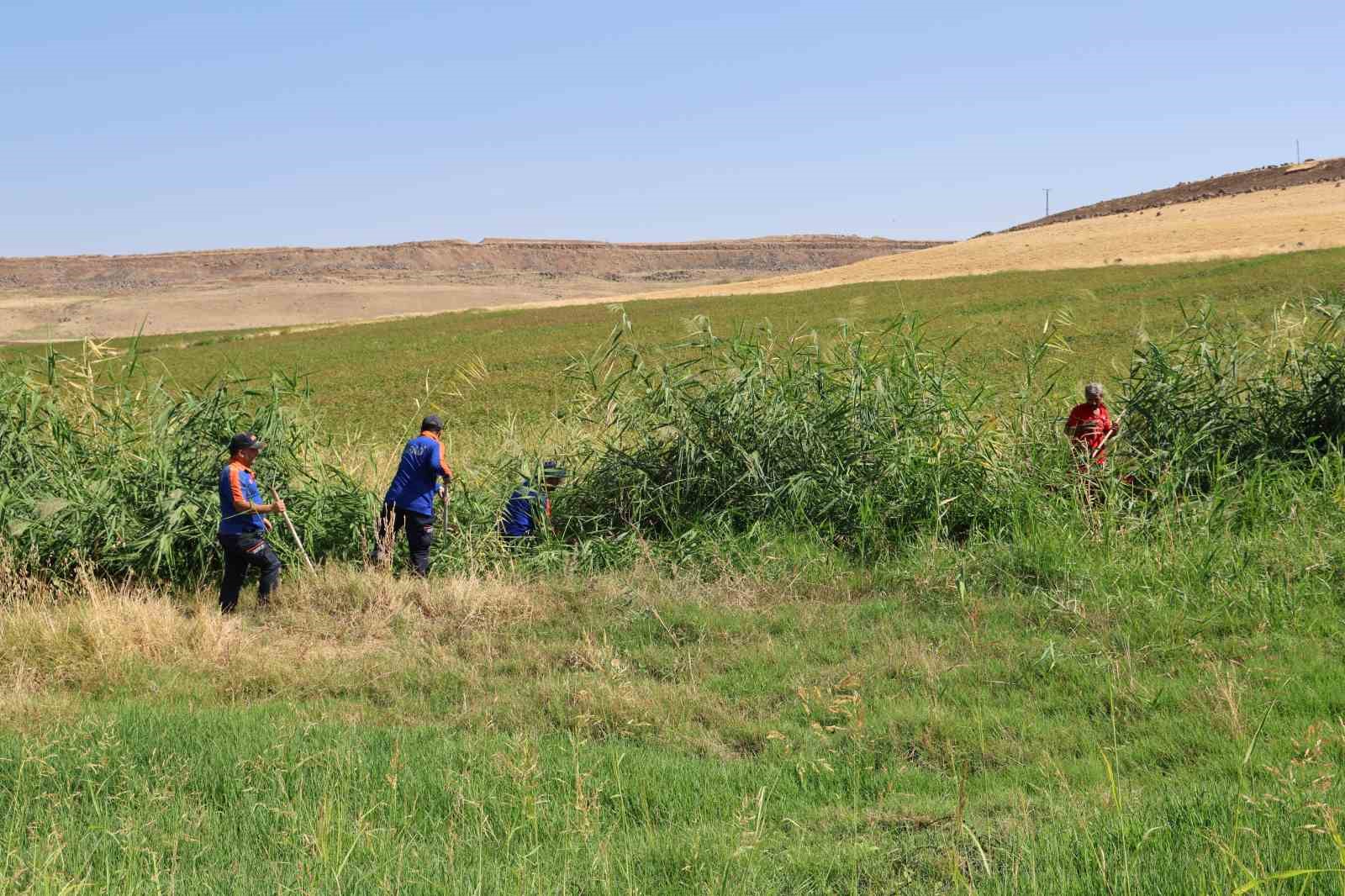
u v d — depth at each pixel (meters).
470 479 11.92
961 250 104.50
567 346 50.94
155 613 8.05
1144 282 57.06
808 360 11.83
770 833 4.54
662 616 8.34
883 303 61.53
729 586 9.16
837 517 10.26
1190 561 8.47
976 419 11.20
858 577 9.20
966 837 4.27
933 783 5.12
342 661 7.60
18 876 3.87
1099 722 5.86
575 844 4.34
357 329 76.50
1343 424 11.05
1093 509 9.99
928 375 11.55
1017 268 78.94
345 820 4.59
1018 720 5.91
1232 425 11.30
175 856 4.20
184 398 10.94
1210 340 12.52
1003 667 6.80
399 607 8.75
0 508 9.66
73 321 161.62
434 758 5.46
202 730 5.93
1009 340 36.88
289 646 7.97
